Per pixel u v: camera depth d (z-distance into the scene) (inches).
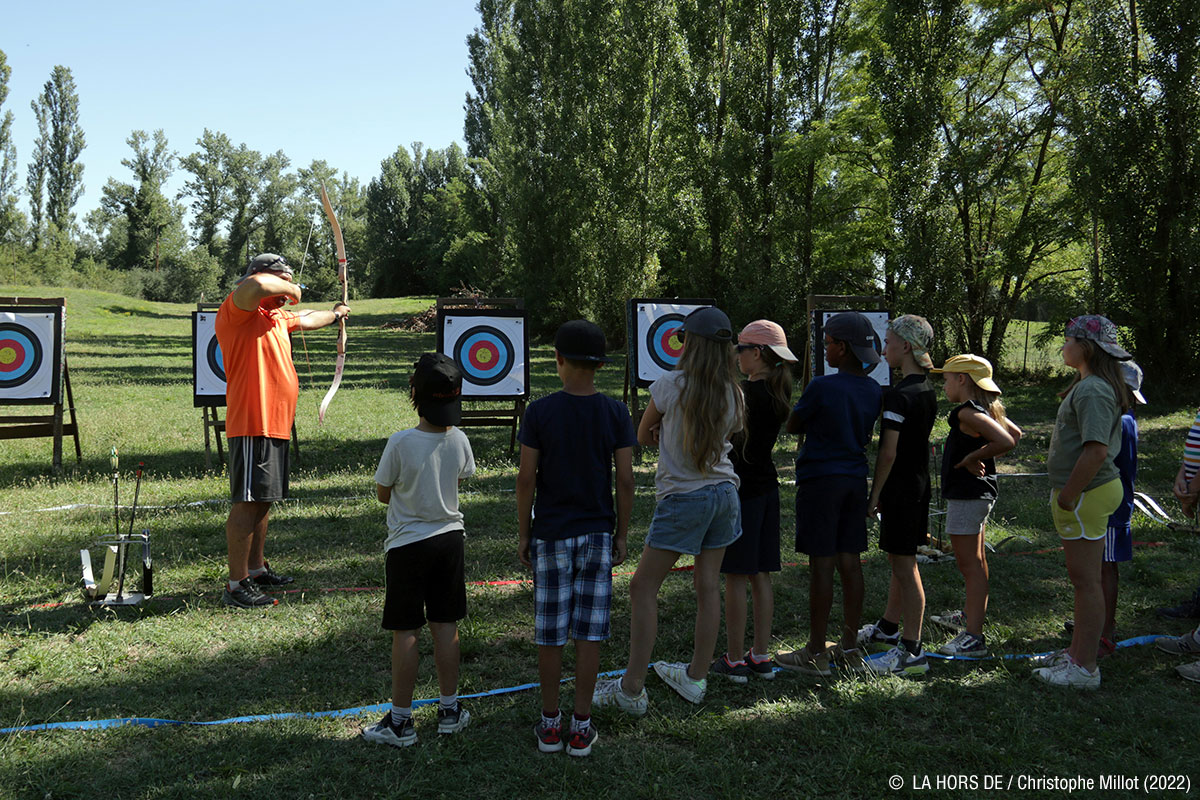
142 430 443.8
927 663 157.8
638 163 1036.5
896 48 698.8
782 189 815.7
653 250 1081.4
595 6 1042.7
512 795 115.2
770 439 146.9
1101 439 141.9
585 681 124.0
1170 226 581.0
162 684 148.0
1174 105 574.9
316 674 153.4
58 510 270.7
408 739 126.5
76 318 1437.0
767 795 116.6
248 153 3417.8
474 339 382.6
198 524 253.4
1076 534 149.2
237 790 113.6
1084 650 150.6
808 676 155.5
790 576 217.8
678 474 133.6
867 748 129.0
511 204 1317.7
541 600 124.3
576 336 125.6
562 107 1168.8
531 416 126.3
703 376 130.4
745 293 816.3
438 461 125.9
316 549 234.7
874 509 154.8
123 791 114.0
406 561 124.4
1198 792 117.3
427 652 164.6
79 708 138.0
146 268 3216.0
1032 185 741.9
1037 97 725.3
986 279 764.6
